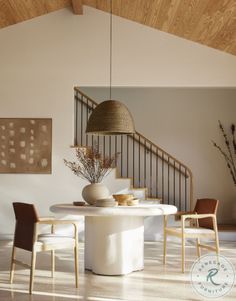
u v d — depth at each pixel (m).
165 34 7.87
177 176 9.31
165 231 5.67
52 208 4.99
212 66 7.85
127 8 7.45
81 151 7.63
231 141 9.38
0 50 7.85
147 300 4.08
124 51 7.86
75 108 8.75
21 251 6.63
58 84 7.84
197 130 9.43
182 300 4.09
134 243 5.21
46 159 7.76
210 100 9.44
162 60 7.86
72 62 7.86
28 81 7.83
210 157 9.38
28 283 4.70
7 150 7.75
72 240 4.61
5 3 6.96
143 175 9.25
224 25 6.86
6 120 7.78
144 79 7.83
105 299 4.11
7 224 7.70
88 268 5.34
